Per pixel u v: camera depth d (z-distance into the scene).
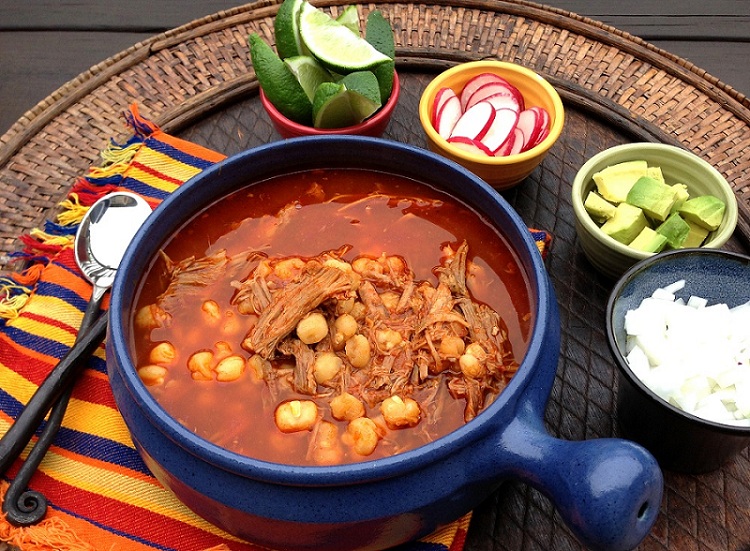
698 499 0.36
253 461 0.28
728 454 0.35
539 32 0.53
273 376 0.34
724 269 0.37
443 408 0.33
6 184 0.46
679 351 0.36
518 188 0.47
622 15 0.62
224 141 0.49
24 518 0.34
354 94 0.42
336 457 0.32
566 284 0.43
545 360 0.32
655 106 0.49
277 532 0.30
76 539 0.34
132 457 0.36
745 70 0.58
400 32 0.53
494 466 0.30
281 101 0.44
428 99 0.46
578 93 0.50
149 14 0.63
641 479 0.27
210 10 0.63
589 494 0.27
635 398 0.35
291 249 0.38
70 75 0.60
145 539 0.34
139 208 0.44
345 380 0.34
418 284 0.37
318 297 0.35
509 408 0.29
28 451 0.36
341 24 0.45
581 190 0.42
